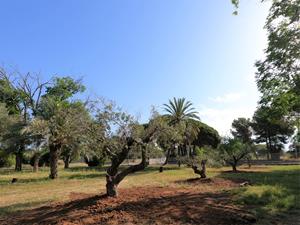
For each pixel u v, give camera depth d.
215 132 58.12
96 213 11.51
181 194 15.60
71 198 15.76
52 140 24.50
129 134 13.44
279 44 18.42
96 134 13.30
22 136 35.28
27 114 38.25
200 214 11.25
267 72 20.28
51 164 31.78
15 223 11.21
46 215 11.96
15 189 21.89
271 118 21.97
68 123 19.23
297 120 22.17
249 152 36.72
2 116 36.84
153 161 57.47
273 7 18.12
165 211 11.59
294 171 31.78
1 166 61.94
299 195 14.72
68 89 40.28
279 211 11.94
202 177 24.36
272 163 52.16
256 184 19.53
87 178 29.97
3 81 42.00
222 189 17.61
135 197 14.27
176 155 25.39
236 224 10.36
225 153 34.69
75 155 36.22
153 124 13.77
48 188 21.72
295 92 19.83
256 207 12.55
